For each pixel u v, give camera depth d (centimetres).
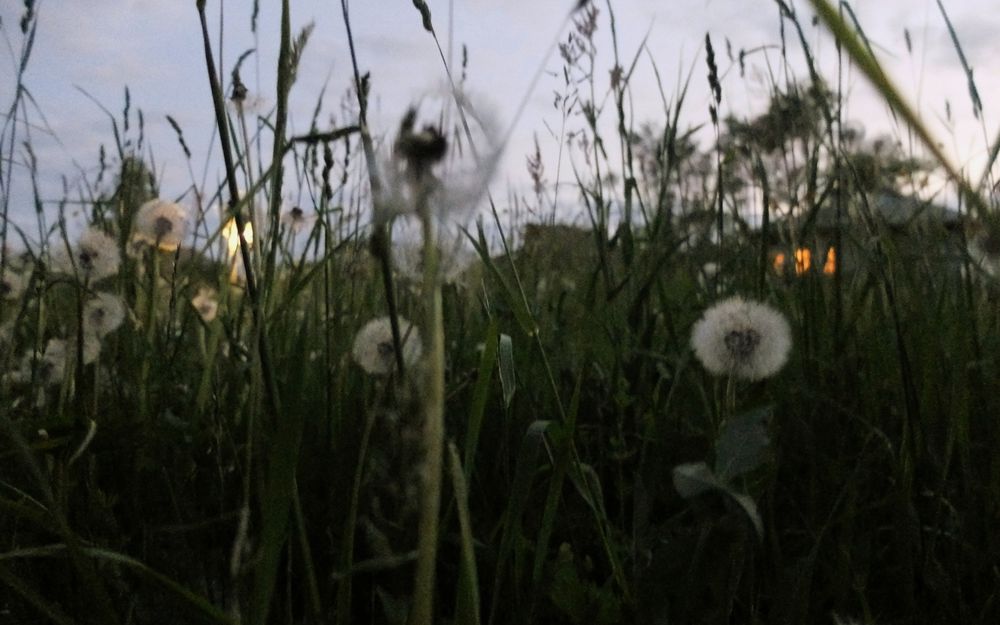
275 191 121
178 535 125
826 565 125
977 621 119
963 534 129
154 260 188
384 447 131
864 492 150
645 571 109
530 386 177
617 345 176
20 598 116
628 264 204
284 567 130
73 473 141
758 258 191
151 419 158
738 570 104
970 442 150
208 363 146
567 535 144
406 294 163
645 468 152
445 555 140
